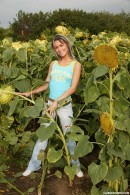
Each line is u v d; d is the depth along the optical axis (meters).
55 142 4.48
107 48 3.39
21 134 4.61
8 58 4.78
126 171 3.92
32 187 4.08
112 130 3.35
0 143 4.67
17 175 4.28
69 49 4.10
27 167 4.41
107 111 3.59
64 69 4.07
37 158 4.10
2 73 4.57
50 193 3.99
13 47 5.11
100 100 3.72
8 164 4.69
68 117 4.05
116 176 3.38
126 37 6.23
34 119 5.25
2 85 4.65
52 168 4.51
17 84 4.47
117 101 3.61
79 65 4.07
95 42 5.51
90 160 4.77
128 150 3.53
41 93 4.63
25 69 4.93
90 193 3.92
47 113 3.76
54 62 4.22
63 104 4.01
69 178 4.09
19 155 4.86
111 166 3.55
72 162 4.18
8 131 4.72
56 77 4.09
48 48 5.44
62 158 4.37
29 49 5.24
